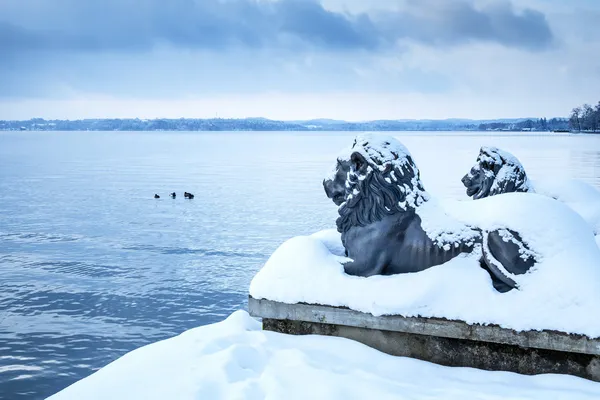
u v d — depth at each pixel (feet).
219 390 10.90
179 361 11.94
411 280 12.46
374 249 13.10
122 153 465.06
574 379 11.00
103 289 73.36
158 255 91.76
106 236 107.65
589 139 639.35
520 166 18.69
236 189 180.65
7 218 129.80
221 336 13.04
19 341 55.31
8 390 45.32
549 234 11.85
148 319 62.03
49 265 86.63
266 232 108.17
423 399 10.46
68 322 61.00
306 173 246.27
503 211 12.26
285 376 11.23
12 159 371.97
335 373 11.37
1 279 78.48
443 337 12.06
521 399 10.39
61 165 310.65
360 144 13.23
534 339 11.23
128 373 11.57
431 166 240.32
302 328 13.21
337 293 12.72
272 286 13.30
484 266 12.55
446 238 12.76
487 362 11.80
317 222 118.01
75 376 48.19
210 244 98.53
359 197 13.03
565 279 11.36
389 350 12.51
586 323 10.90
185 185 195.21
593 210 19.77
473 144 569.23
